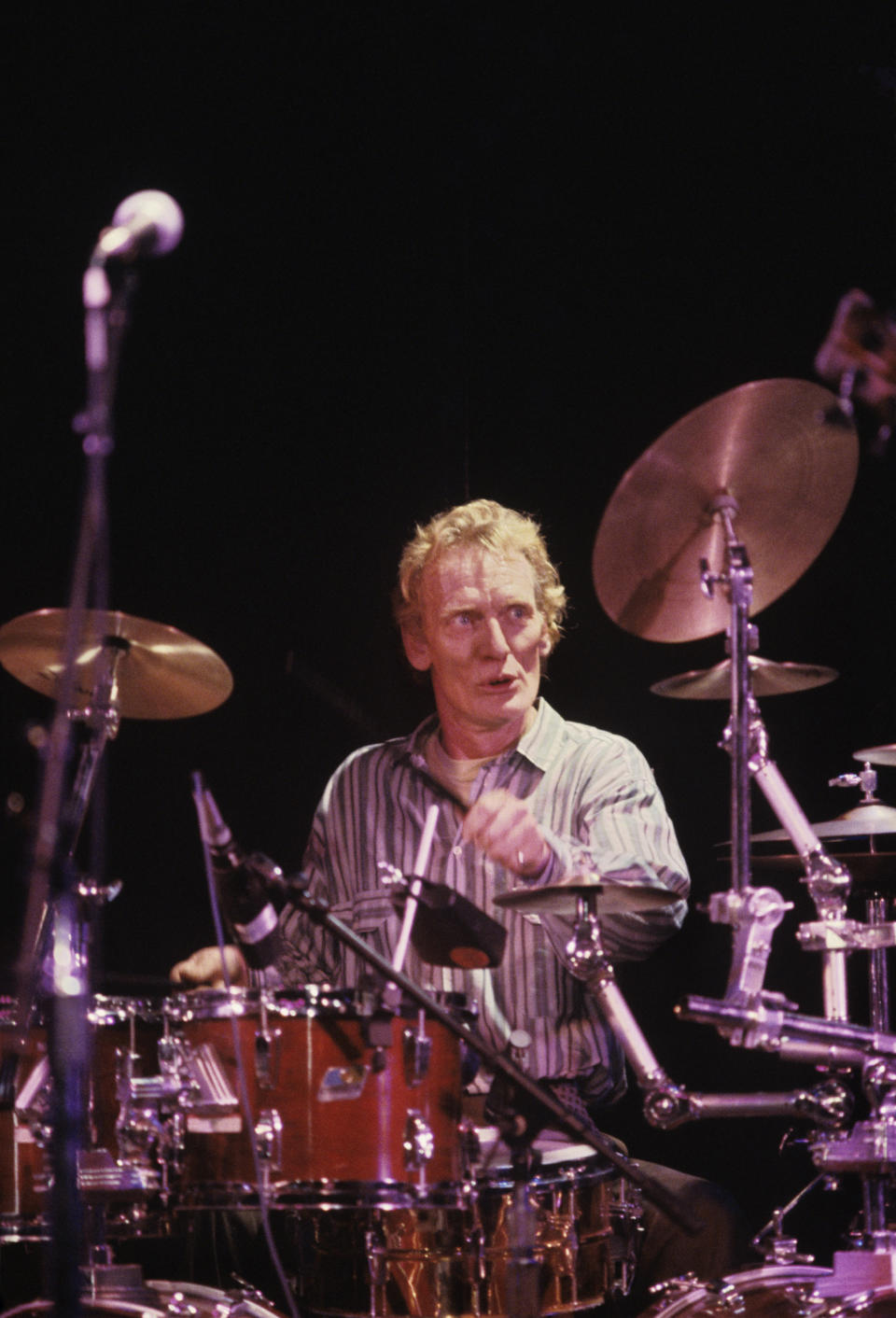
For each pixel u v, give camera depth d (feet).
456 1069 26.81
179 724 43.70
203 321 44.57
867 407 23.03
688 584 28.45
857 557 44.78
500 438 45.88
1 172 42.50
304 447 45.03
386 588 44.91
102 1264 27.94
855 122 45.34
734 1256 33.27
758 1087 44.57
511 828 26.84
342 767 37.37
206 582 44.11
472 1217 27.43
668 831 33.42
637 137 46.14
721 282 45.88
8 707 40.55
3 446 42.42
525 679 34.86
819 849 27.61
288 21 44.65
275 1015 26.66
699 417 25.57
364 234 45.55
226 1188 26.37
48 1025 25.84
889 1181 27.91
